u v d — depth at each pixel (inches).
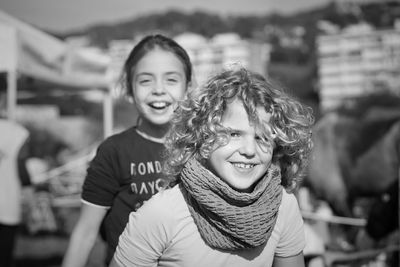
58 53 188.2
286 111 59.4
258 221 54.9
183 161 59.3
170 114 78.5
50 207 239.8
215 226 55.5
